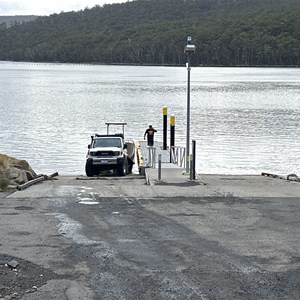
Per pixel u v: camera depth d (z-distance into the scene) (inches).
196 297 304.2
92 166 1043.9
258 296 305.3
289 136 1927.9
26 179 808.9
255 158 1502.2
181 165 1091.9
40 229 460.1
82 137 1914.4
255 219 503.2
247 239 428.5
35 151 1622.8
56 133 2011.6
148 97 3791.8
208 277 338.0
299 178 900.0
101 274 344.5
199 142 1784.0
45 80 6348.4
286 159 1489.9
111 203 592.4
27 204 582.9
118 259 375.9
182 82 5861.2
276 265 361.7
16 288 318.3
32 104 3275.1
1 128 2139.5
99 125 2253.9
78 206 572.1
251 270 351.3
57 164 1422.2
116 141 1104.2
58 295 308.0
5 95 4045.3
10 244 411.2
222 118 2504.9
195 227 469.1
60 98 3754.9
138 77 7135.8
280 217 512.7
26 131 2059.5
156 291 314.2
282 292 311.7
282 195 652.7
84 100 3567.9
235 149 1644.9
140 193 673.0
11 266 354.6
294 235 441.4
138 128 2161.7
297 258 377.4
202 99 3614.7
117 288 319.6
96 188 733.3
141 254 387.2
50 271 349.7
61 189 721.6
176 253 390.0
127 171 1131.9
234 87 4923.7
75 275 342.3
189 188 727.1
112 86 5147.6
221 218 507.2
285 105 3198.8
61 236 436.8
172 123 1273.4
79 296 306.8
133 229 462.3
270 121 2388.0
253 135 1948.8
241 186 761.6
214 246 408.2
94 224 481.1
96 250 397.1
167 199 620.7
